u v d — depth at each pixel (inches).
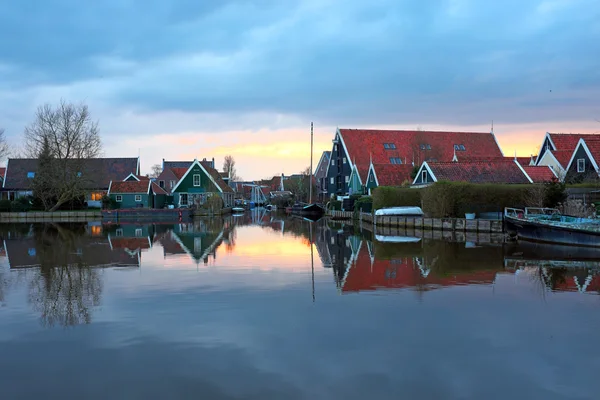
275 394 261.7
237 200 3969.0
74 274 620.7
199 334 359.9
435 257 737.0
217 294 490.9
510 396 257.9
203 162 3157.0
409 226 1364.4
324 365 299.0
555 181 1134.4
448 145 2659.9
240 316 406.0
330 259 737.0
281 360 307.3
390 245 920.9
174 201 2765.7
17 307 445.7
